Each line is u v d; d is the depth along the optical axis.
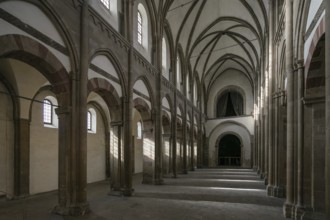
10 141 11.47
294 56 8.84
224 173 24.55
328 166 4.38
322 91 7.93
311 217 7.72
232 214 8.94
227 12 23.41
